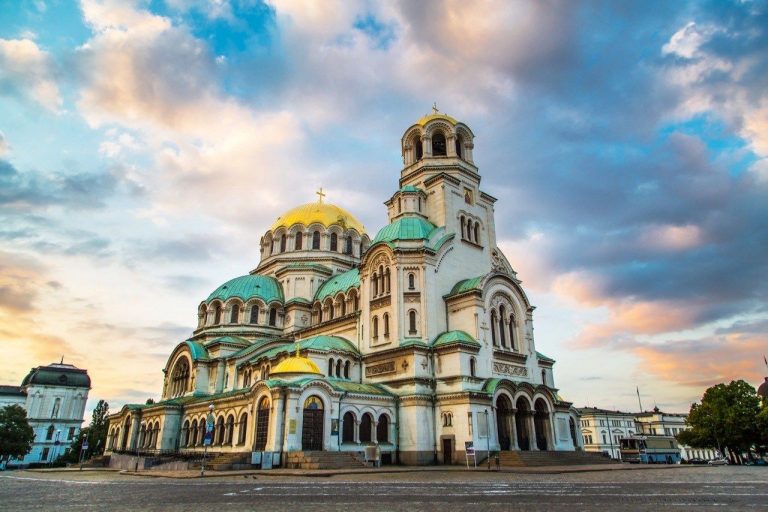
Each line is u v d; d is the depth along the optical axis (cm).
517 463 5031
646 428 17262
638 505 1822
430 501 2000
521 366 6450
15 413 10956
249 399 5531
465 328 6091
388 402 5722
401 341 5975
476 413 5366
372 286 6638
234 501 2055
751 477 3578
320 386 5191
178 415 7269
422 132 7588
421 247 6278
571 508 1747
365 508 1788
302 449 4953
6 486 3114
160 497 2275
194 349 7888
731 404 8025
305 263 8844
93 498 2269
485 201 7544
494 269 7200
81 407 13738
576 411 7556
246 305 8331
